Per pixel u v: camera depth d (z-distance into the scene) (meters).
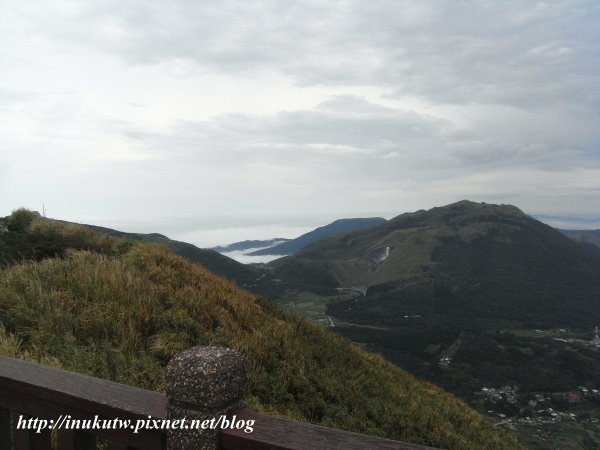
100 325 7.01
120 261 10.52
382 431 7.97
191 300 9.08
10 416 2.38
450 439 8.80
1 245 11.04
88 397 2.04
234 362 1.80
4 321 6.65
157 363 6.48
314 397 7.86
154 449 1.92
